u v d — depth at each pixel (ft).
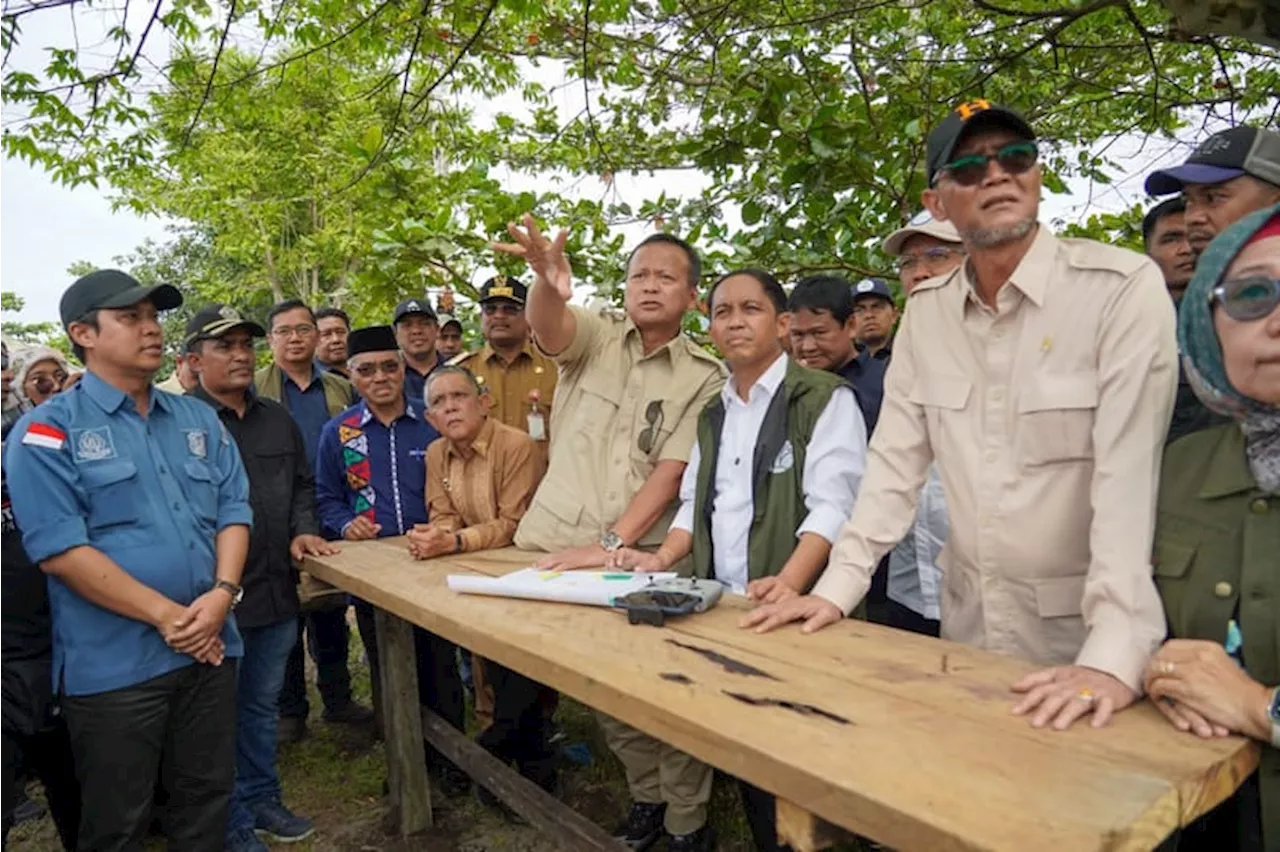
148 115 16.76
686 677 5.00
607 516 8.63
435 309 16.38
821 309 9.50
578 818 7.89
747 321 7.34
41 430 7.17
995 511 5.61
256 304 55.47
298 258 43.88
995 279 5.57
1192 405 5.57
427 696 11.10
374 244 12.59
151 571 7.47
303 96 22.22
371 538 11.00
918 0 13.26
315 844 9.98
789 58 12.67
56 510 7.09
